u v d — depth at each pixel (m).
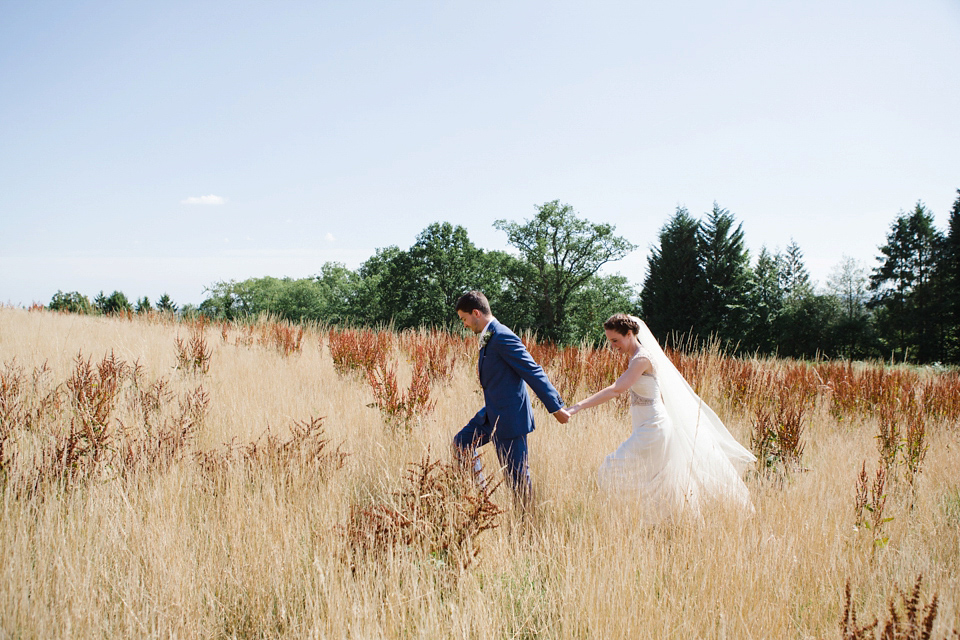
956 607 2.40
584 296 51.91
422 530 2.79
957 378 9.67
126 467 3.46
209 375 6.80
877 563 2.91
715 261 38.25
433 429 4.63
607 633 2.18
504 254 55.62
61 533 2.63
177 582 2.36
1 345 6.99
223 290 76.81
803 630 2.34
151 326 11.48
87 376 4.70
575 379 7.32
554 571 2.78
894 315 39.12
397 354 9.93
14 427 3.78
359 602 2.33
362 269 77.00
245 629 2.33
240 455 3.80
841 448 5.15
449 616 2.32
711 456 3.73
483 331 3.64
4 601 2.18
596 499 3.57
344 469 3.81
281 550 2.72
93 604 2.26
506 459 3.54
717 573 2.60
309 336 11.48
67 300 19.00
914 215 42.22
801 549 2.90
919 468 4.38
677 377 3.79
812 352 40.38
